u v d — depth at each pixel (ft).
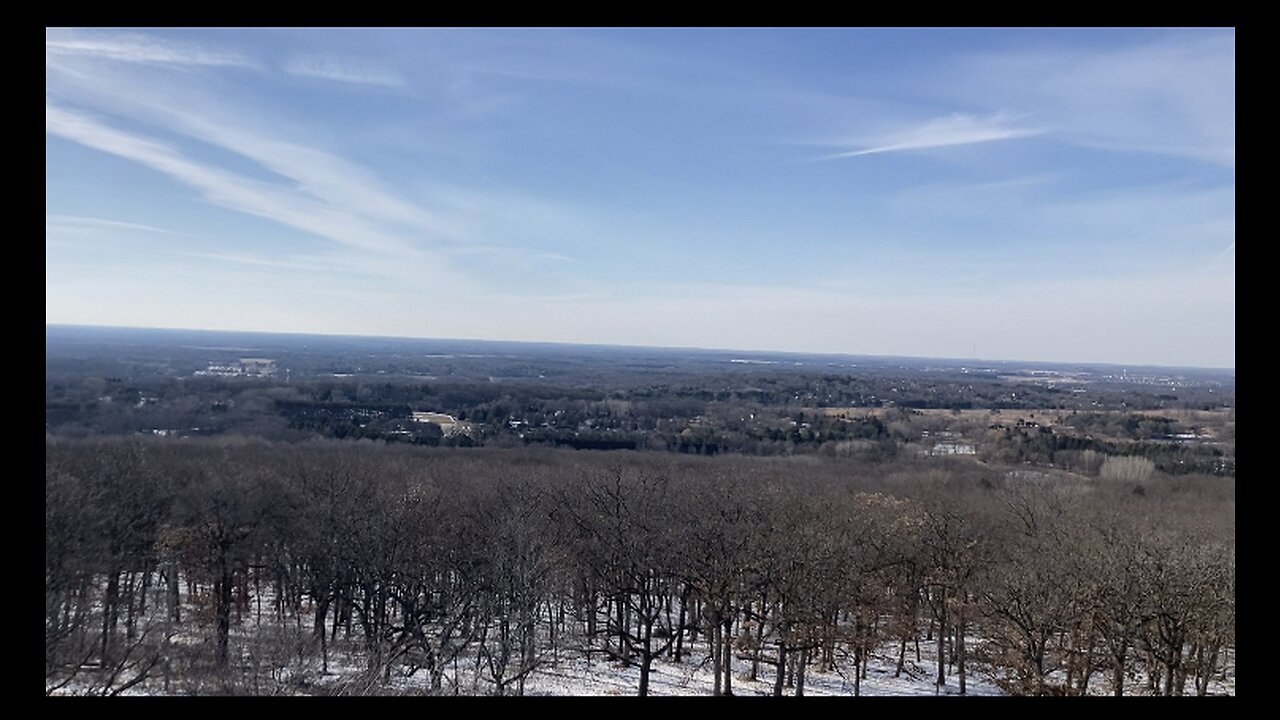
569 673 110.42
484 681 99.09
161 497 90.99
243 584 110.32
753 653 112.06
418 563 113.91
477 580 111.75
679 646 119.34
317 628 107.65
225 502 103.04
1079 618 98.12
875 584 118.01
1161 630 93.76
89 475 82.23
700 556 111.86
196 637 81.87
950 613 118.11
